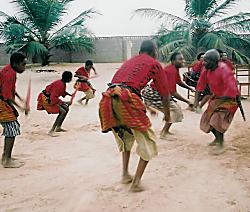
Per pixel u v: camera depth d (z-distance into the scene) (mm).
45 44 25859
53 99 7820
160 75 4938
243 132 7703
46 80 19422
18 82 18719
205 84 7250
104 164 5934
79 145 7055
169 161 5973
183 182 5094
